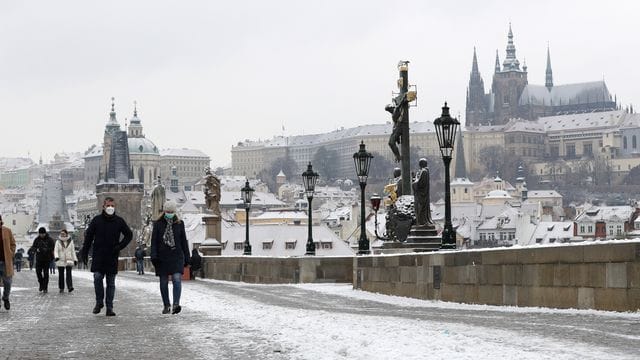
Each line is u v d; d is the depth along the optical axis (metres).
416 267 41.94
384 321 28.22
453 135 43.88
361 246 57.88
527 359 18.52
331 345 21.92
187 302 40.41
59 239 53.44
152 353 21.52
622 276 27.44
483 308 33.88
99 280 33.69
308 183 67.75
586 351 19.48
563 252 30.22
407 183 59.25
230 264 74.69
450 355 19.45
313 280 59.50
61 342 24.11
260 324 27.80
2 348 22.92
